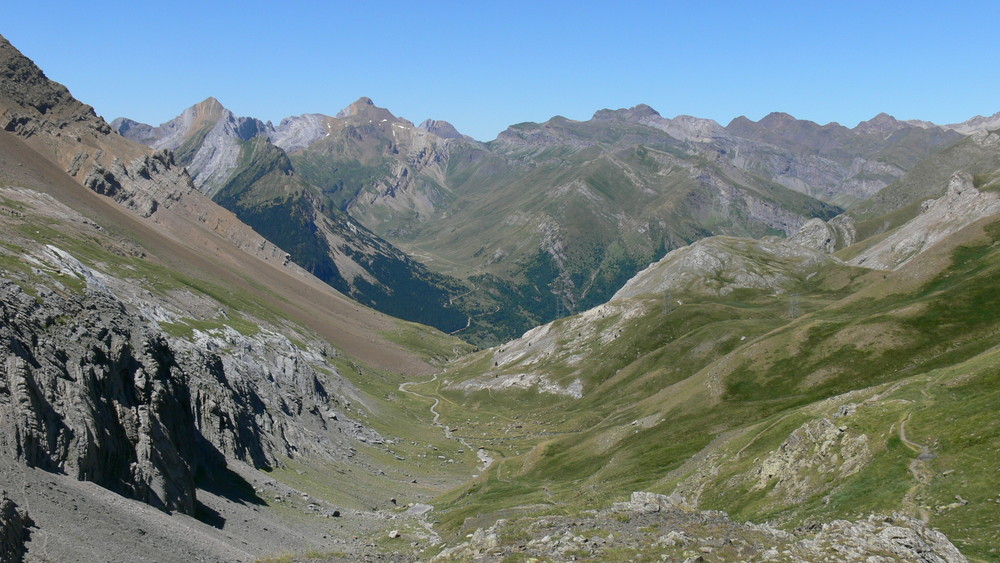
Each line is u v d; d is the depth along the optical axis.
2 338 65.69
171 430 86.94
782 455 82.75
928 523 57.22
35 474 58.28
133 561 54.00
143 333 92.25
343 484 134.38
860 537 48.75
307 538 88.31
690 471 102.69
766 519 72.25
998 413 67.69
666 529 53.19
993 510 55.34
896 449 70.56
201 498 85.81
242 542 75.25
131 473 71.62
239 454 113.31
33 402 63.44
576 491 116.31
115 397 77.62
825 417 82.81
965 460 63.31
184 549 61.62
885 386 92.31
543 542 52.72
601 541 51.59
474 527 90.88
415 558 70.69
